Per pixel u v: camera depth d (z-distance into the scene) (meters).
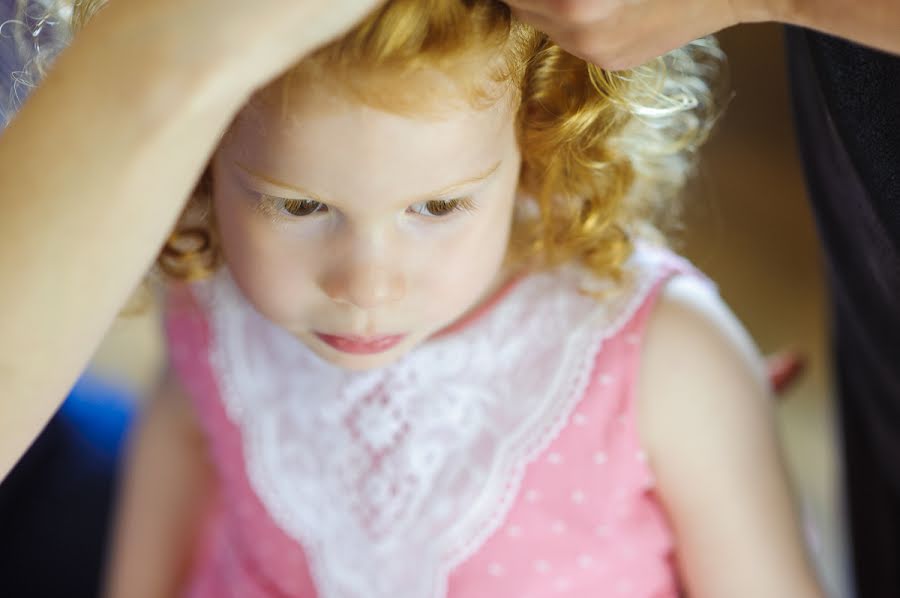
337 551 1.08
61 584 1.37
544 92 0.84
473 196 0.82
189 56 0.59
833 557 1.76
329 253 0.81
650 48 0.70
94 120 0.60
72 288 0.62
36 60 0.93
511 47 0.78
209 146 0.62
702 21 0.69
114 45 0.60
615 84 0.88
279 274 0.83
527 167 0.93
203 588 1.23
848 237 0.91
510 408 1.04
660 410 1.03
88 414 1.52
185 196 0.64
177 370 1.16
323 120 0.74
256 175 0.78
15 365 0.63
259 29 0.60
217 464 1.15
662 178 1.09
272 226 0.81
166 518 1.27
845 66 0.78
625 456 1.04
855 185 0.83
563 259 1.03
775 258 2.35
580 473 1.04
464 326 1.05
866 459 1.09
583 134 0.90
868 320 0.94
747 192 2.51
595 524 1.05
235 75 0.60
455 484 1.04
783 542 1.04
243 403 1.12
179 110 0.60
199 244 0.98
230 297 1.12
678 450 1.04
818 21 0.68
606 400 1.03
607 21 0.67
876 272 0.86
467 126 0.76
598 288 1.04
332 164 0.75
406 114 0.74
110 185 0.60
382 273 0.81
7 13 0.97
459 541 1.05
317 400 1.08
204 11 0.60
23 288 0.61
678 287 1.05
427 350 1.04
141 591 1.27
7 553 1.38
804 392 2.10
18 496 1.42
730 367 1.03
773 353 2.14
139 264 0.64
